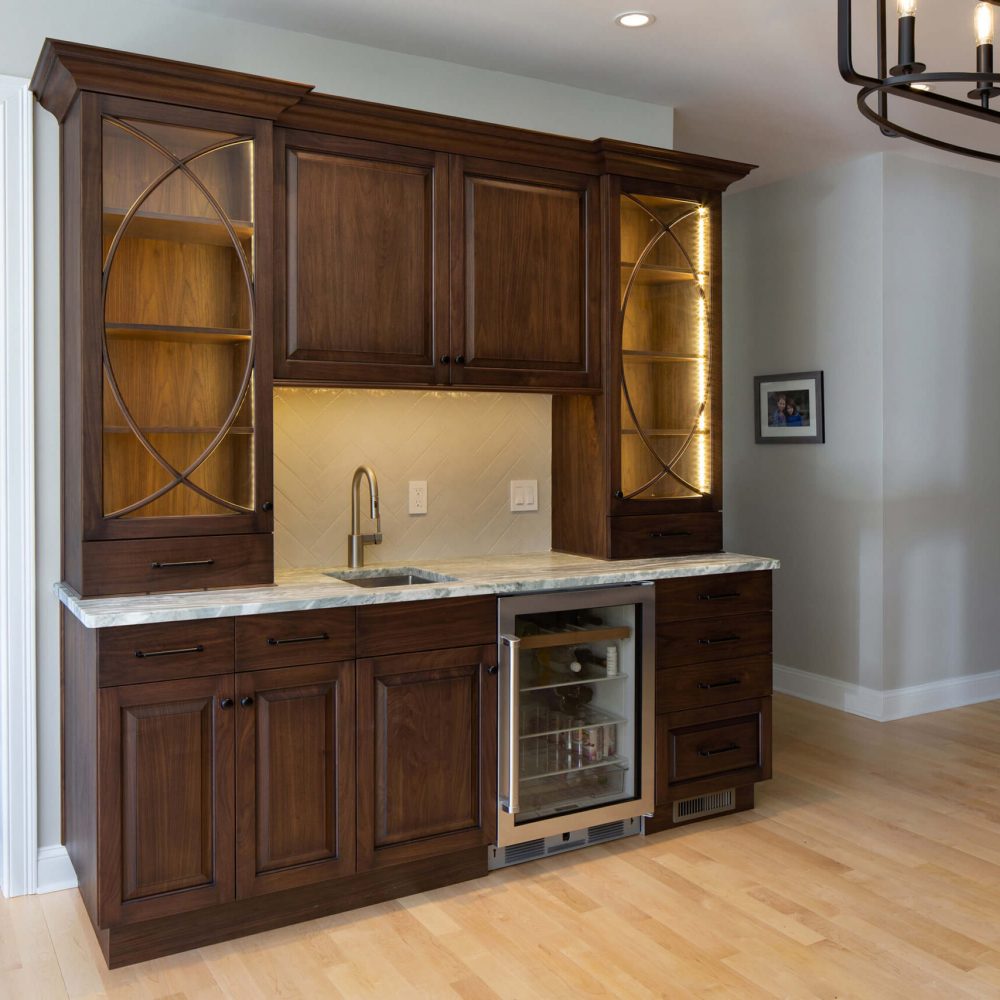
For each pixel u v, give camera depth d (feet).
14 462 8.86
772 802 11.30
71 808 8.77
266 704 8.05
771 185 16.07
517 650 9.09
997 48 10.19
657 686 10.17
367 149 9.44
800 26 9.97
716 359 11.53
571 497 11.60
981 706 15.56
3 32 8.70
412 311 9.72
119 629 7.45
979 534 15.74
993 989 7.31
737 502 16.93
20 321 8.84
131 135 8.21
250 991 7.34
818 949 7.92
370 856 8.55
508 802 9.11
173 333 8.36
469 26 9.93
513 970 7.62
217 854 7.86
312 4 9.37
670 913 8.55
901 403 14.58
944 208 15.05
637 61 10.87
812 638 15.71
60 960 7.80
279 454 10.24
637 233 10.99
